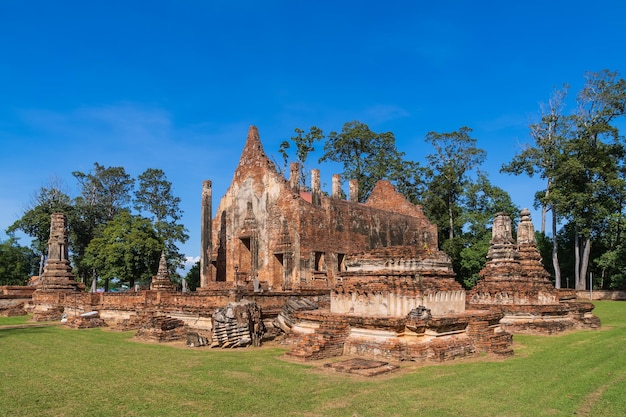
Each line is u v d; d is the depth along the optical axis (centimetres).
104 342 2272
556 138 5438
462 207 6444
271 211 4300
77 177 7819
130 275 5938
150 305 2900
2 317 3994
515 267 2936
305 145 6756
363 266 2034
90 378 1446
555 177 5253
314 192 4397
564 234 6384
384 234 5059
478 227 5866
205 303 2566
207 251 4244
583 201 5075
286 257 4106
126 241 5947
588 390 1238
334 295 2050
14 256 7294
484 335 1873
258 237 4344
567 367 1533
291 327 2250
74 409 1130
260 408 1124
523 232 3316
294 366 1611
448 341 1755
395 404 1146
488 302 2822
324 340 1800
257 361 1714
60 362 1717
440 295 1916
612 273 5819
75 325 2994
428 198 6456
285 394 1241
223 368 1585
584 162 5194
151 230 6169
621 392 1209
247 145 4603
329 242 4356
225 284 4075
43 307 4025
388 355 1703
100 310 3253
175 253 7200
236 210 4559
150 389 1305
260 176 4434
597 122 5394
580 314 2784
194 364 1666
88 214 7538
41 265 7138
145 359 1775
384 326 1747
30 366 1642
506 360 1705
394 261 1959
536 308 2597
